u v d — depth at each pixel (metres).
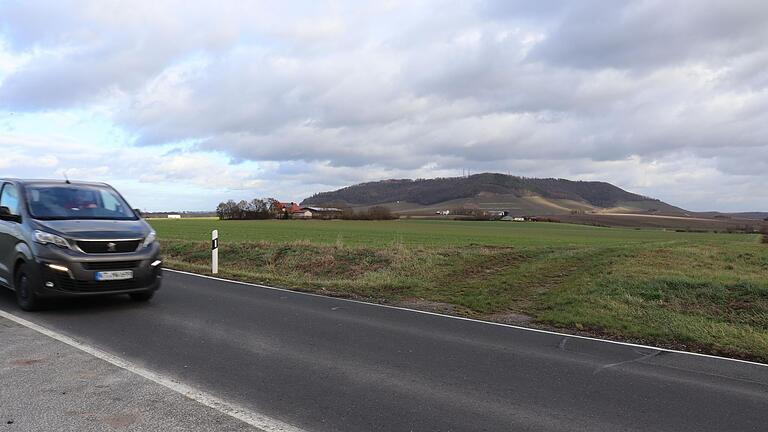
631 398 4.88
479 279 13.45
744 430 4.18
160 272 8.47
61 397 4.44
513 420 4.27
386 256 16.91
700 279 11.93
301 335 6.94
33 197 8.59
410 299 10.62
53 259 7.46
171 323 7.38
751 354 6.78
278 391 4.77
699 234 72.19
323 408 4.40
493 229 72.06
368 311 8.99
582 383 5.30
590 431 4.09
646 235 66.06
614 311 9.30
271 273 15.98
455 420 4.23
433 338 7.09
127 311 8.14
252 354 5.95
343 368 5.54
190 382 4.93
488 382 5.23
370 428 4.02
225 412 4.24
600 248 21.72
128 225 8.45
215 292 10.44
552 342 7.11
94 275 7.61
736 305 9.53
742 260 19.66
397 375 5.36
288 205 117.12
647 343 7.36
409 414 4.33
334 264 16.81
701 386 5.31
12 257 8.07
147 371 5.21
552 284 12.41
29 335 6.48
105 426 3.88
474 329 7.81
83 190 9.23
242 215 101.44
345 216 108.50
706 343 7.27
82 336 6.50
